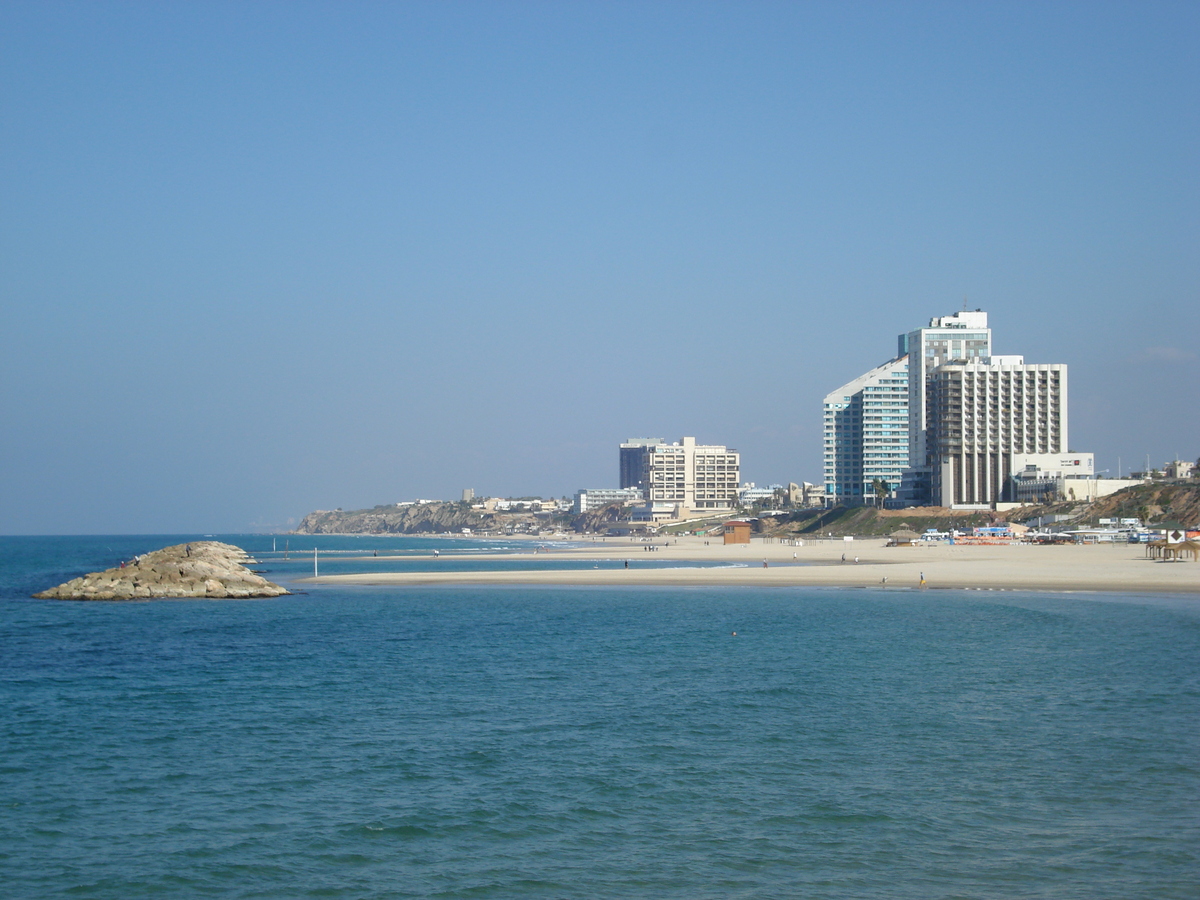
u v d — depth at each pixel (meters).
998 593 101.31
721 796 31.52
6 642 72.12
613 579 133.25
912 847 26.97
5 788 33.41
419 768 35.12
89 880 25.58
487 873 25.73
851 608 88.75
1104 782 32.25
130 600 110.06
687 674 53.59
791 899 23.84
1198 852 26.20
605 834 28.36
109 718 44.31
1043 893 23.91
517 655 61.84
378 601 104.69
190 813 30.64
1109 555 161.50
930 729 39.75
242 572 137.38
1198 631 67.50
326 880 25.47
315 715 44.38
